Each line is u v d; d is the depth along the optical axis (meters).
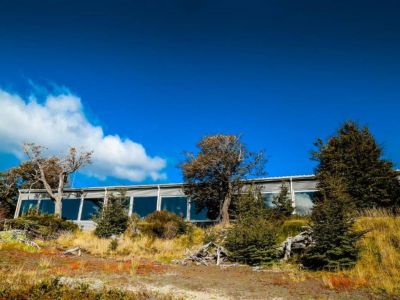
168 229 22.50
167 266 14.69
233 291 9.67
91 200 35.31
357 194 18.58
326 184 18.39
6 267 11.91
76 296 7.52
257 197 22.70
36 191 38.59
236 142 27.30
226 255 16.62
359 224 15.58
